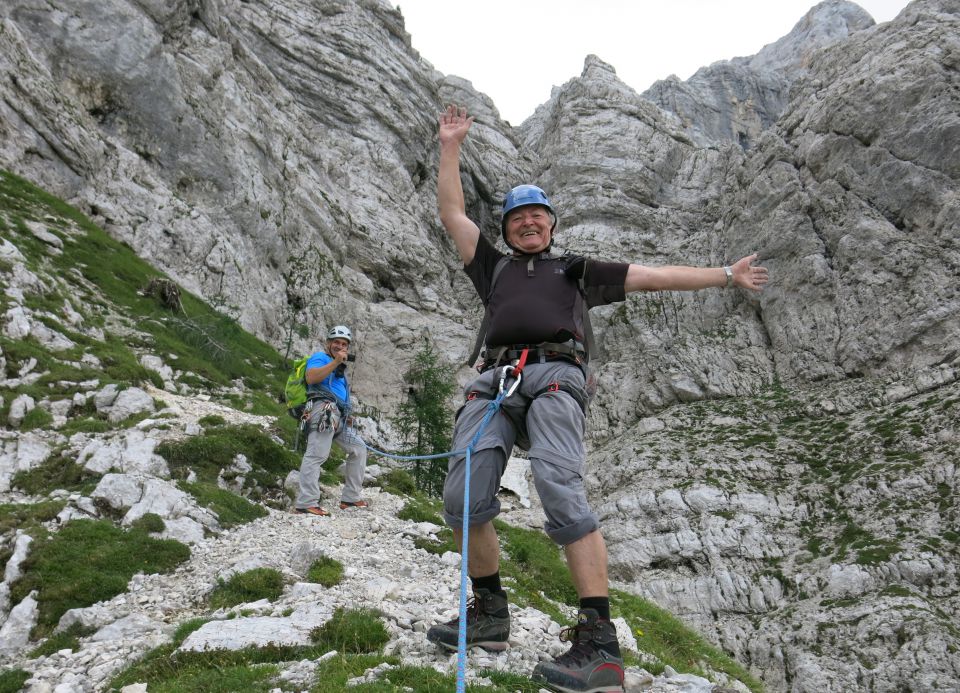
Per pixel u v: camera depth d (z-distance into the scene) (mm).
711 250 64875
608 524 42094
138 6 41938
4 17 35750
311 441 11438
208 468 12047
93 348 17812
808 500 40219
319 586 7699
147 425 12984
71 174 33938
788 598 34625
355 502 11883
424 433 44000
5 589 7906
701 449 47344
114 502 10000
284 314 47406
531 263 4391
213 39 48625
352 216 62781
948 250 49625
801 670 29750
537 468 3887
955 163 51562
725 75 125625
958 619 29797
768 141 64188
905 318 48844
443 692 4352
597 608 3877
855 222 53812
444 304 67688
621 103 80562
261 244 47344
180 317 27922
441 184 4852
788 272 56406
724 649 32906
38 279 20844
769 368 54969
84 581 8070
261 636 5910
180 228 38250
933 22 58344
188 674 5426
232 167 45688
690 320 61562
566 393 4031
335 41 71375
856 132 55781
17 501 10227
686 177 77062
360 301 59281
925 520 35250
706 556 38125
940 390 43812
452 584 8117
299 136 60781
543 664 3861
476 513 4109
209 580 8359
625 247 70000
